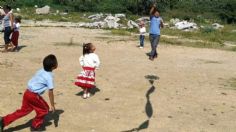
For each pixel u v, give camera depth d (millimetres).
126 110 10062
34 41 21641
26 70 13953
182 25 35844
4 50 17609
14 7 50562
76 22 37438
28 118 9086
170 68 15797
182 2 54688
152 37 17406
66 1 53250
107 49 20125
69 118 9273
